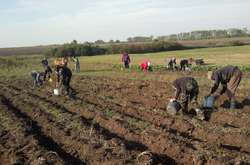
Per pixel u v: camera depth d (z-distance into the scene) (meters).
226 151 11.50
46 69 29.23
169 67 37.72
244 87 22.75
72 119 16.09
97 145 12.30
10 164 11.20
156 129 14.02
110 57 66.19
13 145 12.97
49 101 21.02
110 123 15.09
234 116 15.61
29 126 15.46
